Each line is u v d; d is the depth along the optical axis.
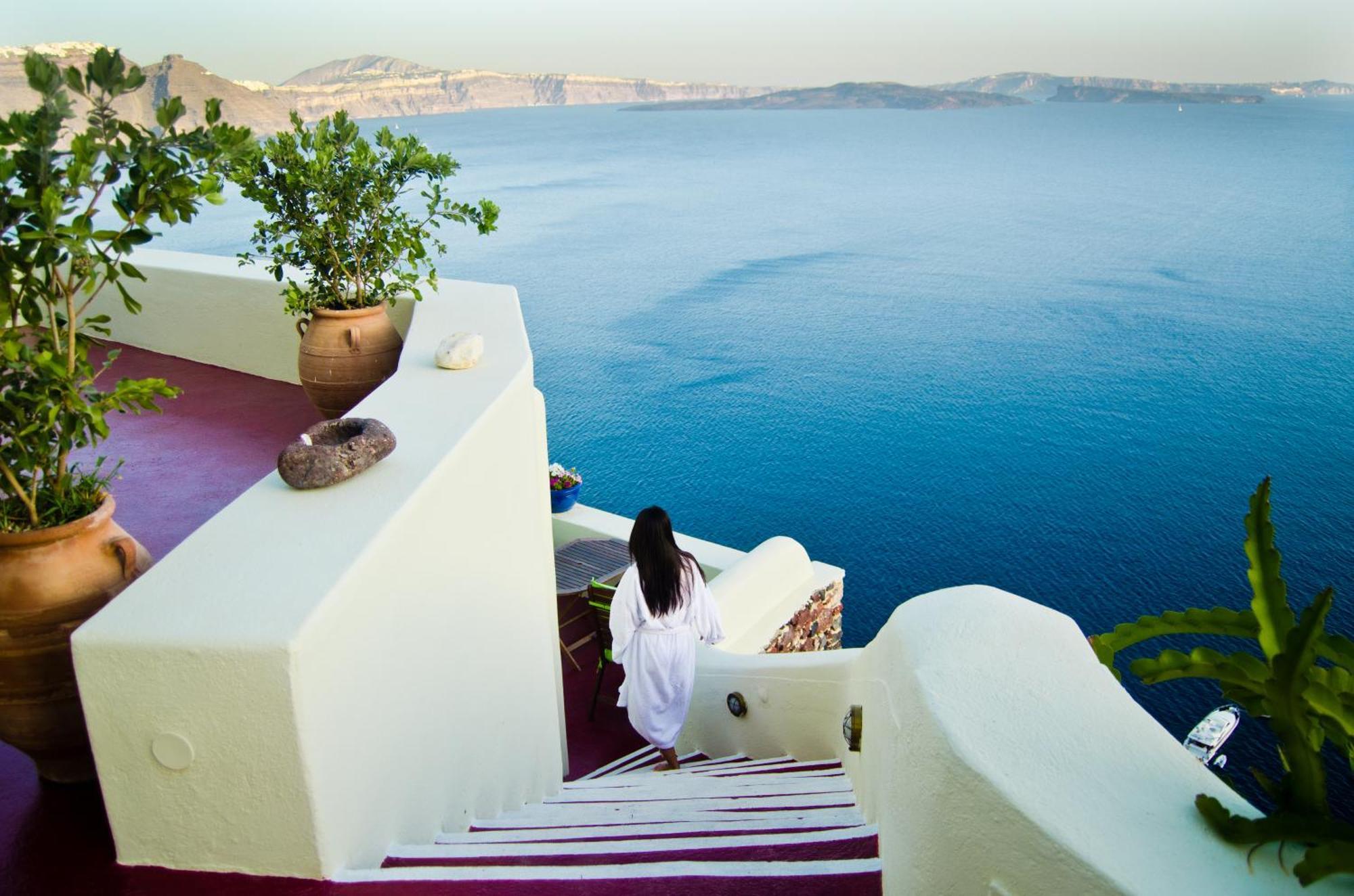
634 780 4.39
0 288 1.92
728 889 2.01
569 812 3.28
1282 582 1.27
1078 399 70.12
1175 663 1.36
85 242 1.88
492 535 3.08
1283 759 1.19
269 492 2.39
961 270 117.62
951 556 46.78
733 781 3.87
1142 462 58.19
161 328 6.35
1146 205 174.00
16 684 2.07
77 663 1.76
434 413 2.99
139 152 1.99
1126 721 1.46
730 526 50.62
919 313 96.50
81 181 1.87
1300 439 61.41
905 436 63.44
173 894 1.88
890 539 48.91
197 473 4.36
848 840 2.41
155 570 1.98
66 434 2.08
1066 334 88.25
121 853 1.93
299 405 5.38
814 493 54.81
